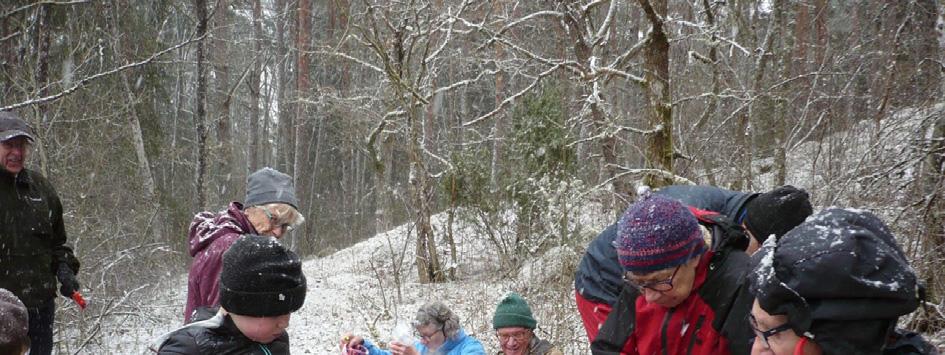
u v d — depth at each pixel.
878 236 1.71
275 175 3.92
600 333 2.65
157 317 9.09
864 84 9.45
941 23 7.02
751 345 2.20
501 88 15.85
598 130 9.09
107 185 11.27
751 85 9.98
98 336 7.64
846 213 1.74
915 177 5.91
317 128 34.34
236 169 35.44
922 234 5.60
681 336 2.41
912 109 7.25
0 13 11.30
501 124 15.44
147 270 10.56
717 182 8.91
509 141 12.27
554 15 9.93
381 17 13.06
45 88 9.16
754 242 2.70
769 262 1.73
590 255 2.91
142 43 15.26
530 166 11.48
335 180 36.50
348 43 18.48
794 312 1.65
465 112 21.08
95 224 9.76
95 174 10.59
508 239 12.03
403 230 16.02
